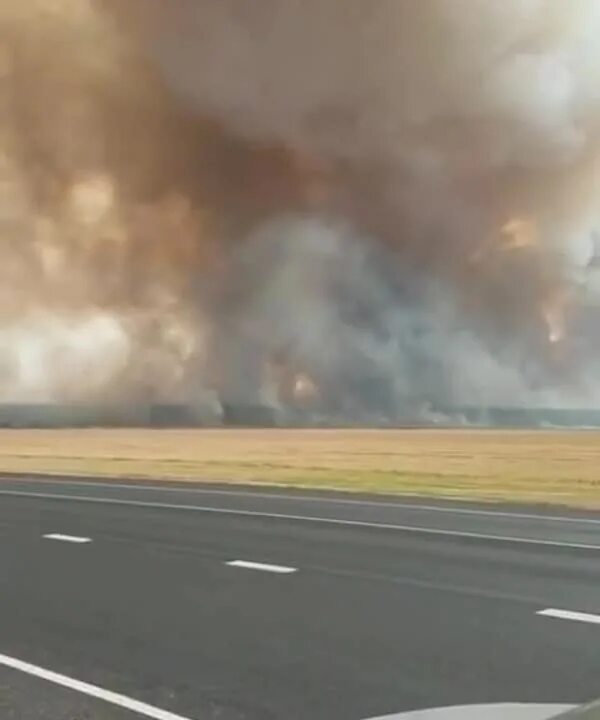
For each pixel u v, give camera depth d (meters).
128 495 19.69
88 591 8.90
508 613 7.69
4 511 16.45
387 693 5.43
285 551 11.41
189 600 8.41
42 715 5.13
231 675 5.91
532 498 18.81
